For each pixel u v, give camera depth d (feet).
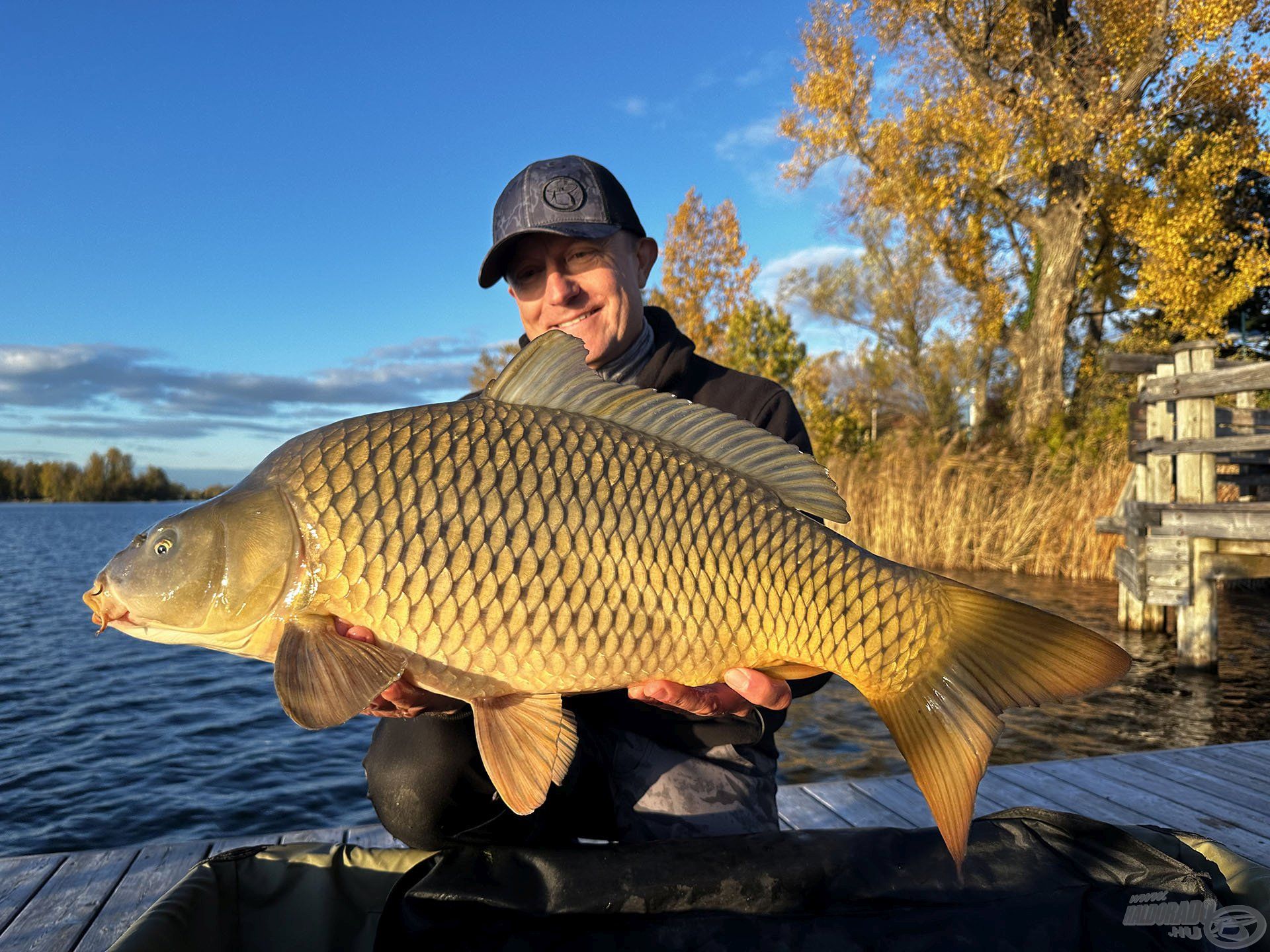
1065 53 27.73
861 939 2.79
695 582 2.74
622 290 4.19
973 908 2.88
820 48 31.45
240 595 2.64
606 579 2.68
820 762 8.66
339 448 2.67
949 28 28.40
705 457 2.93
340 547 2.62
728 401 4.14
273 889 3.23
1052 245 29.86
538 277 4.21
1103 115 26.81
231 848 4.76
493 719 2.76
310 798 8.32
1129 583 14.05
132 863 4.58
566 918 2.78
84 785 8.76
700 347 38.06
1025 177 29.12
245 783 8.77
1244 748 6.84
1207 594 12.25
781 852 3.02
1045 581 20.13
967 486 22.66
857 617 2.84
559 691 2.72
